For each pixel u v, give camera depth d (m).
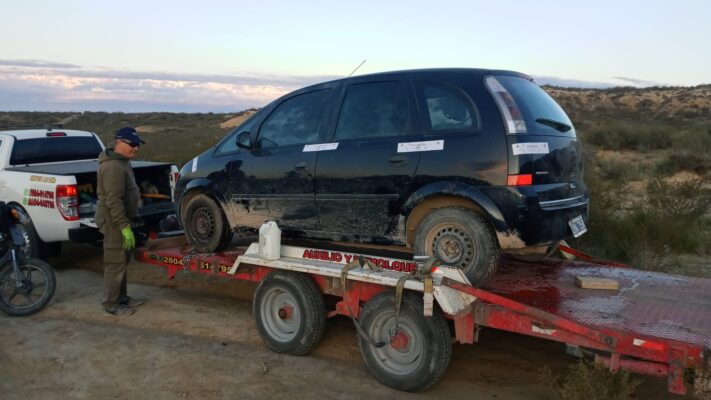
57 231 7.39
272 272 5.18
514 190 4.20
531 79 5.08
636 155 22.81
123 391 4.43
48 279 6.36
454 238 4.41
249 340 5.48
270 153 5.59
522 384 4.51
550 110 4.77
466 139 4.40
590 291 4.49
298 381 4.59
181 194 6.34
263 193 5.61
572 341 3.77
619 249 8.07
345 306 4.90
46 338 5.56
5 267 6.26
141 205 7.71
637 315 3.90
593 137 26.41
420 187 4.56
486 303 4.15
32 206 7.55
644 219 8.43
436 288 4.09
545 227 4.28
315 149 5.24
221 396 4.34
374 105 5.01
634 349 3.49
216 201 6.12
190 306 6.49
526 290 4.51
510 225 4.20
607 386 3.77
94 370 4.82
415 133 4.70
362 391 4.42
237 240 7.14
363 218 4.93
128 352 5.19
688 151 18.67
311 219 5.29
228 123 58.19
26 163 8.44
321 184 5.16
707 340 3.39
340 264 4.94
